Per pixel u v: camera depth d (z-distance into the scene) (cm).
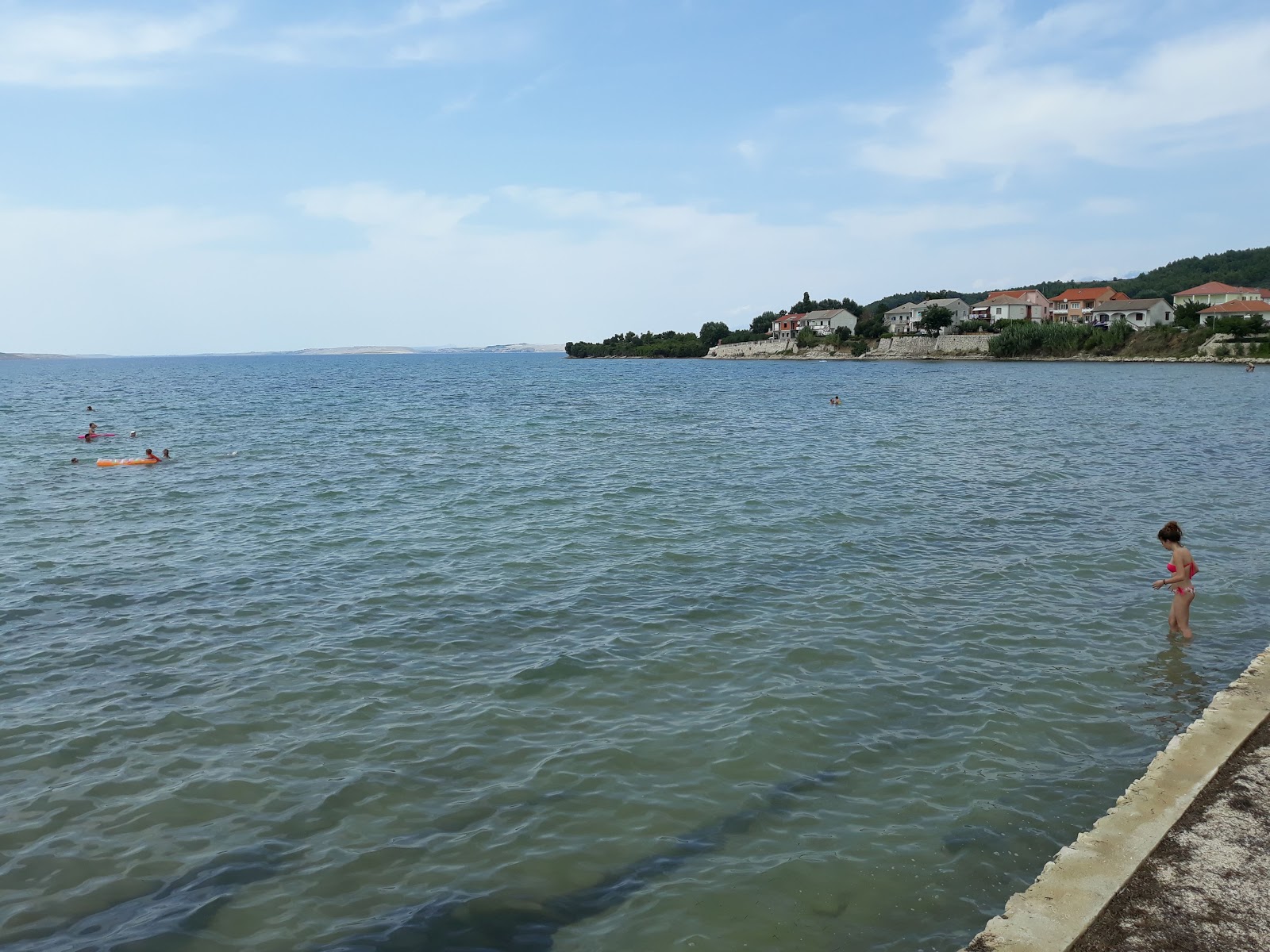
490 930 728
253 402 7519
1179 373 9750
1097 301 14788
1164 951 562
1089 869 658
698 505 2522
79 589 1741
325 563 1927
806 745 1050
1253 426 4525
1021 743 1043
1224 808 742
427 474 3159
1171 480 2894
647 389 9200
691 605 1600
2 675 1297
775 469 3238
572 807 920
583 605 1606
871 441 4138
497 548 2038
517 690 1226
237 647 1410
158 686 1254
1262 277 18412
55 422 5578
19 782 982
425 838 868
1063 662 1305
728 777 979
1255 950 559
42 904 768
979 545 2020
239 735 1098
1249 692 993
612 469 3266
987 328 15025
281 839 867
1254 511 2355
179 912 757
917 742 1053
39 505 2636
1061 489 2741
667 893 771
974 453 3650
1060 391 7500
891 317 17475
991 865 801
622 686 1236
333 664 1333
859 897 757
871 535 2133
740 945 699
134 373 18112
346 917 749
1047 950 567
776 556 1938
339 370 19162
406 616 1562
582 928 728
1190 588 1398
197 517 2442
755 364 17050
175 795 954
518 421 5366
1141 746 1031
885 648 1370
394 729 1111
